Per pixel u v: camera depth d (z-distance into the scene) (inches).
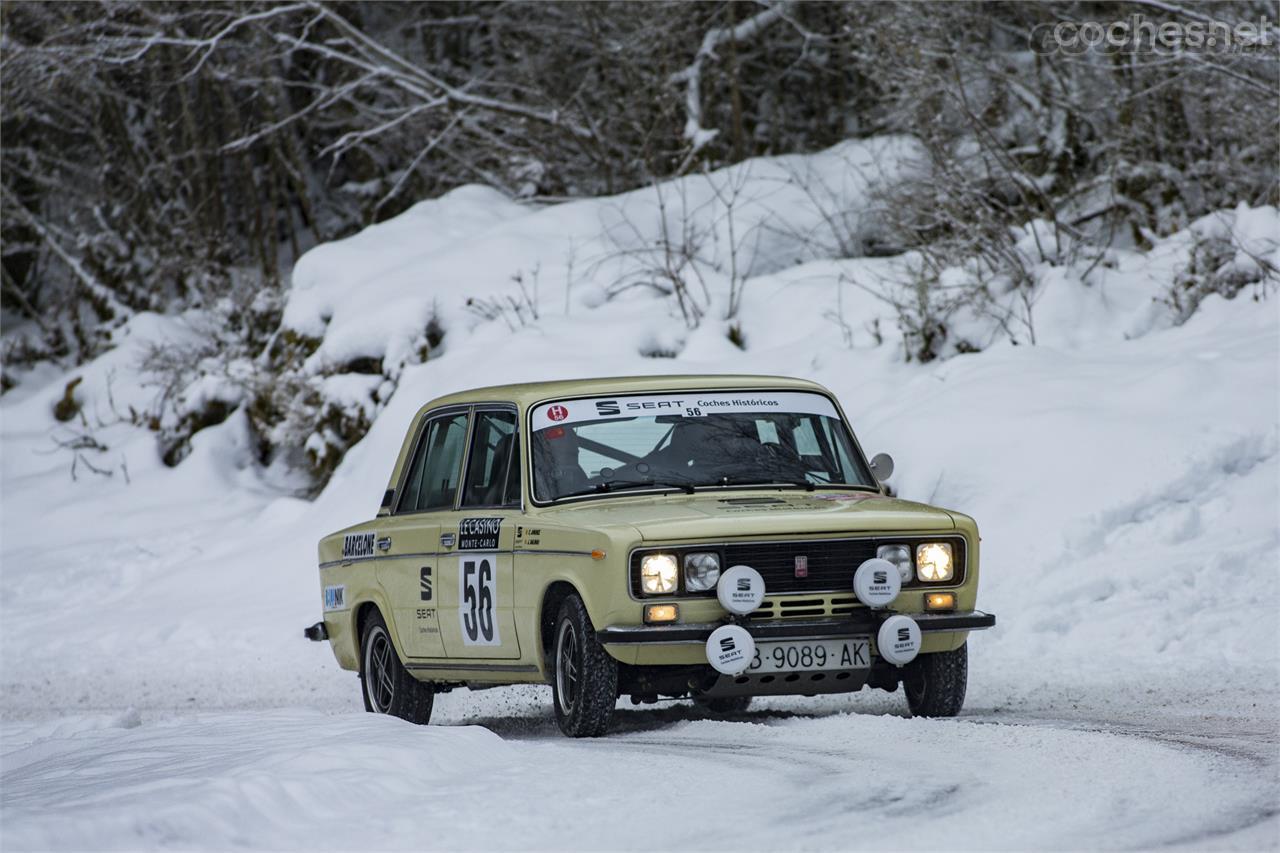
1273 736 562.3
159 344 2107.5
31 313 2588.6
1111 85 1652.3
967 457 1158.3
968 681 817.5
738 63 2171.5
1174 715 647.1
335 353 1701.5
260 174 2802.7
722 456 695.7
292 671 1112.8
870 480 714.2
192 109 2600.9
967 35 1711.4
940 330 1413.6
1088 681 784.9
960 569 640.4
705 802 463.2
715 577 612.7
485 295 1690.5
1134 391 1173.1
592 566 619.5
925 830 419.8
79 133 2721.5
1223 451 1086.4
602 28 2185.0
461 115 2117.4
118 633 1327.5
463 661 718.5
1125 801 444.5
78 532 1776.6
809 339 1509.6
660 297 1642.5
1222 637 857.5
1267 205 1460.4
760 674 613.9
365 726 597.3
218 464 1844.2
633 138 2142.0
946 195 1545.3
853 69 2085.4
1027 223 1544.0
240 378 1851.6
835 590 622.8
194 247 2400.3
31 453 1987.0
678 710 769.6
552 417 703.1
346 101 2404.0
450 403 766.5
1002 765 507.5
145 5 2215.8
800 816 442.9
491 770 518.3
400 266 1792.6
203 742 592.4
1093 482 1094.4
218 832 430.0
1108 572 989.8
